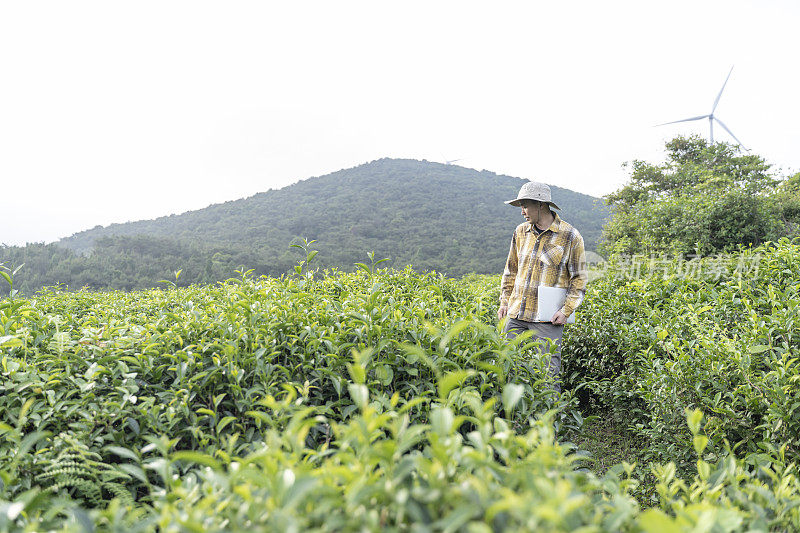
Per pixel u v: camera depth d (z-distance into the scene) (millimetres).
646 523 846
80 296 6289
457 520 905
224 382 2412
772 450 1825
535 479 1043
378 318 2584
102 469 2016
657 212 14516
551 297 4406
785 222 15250
